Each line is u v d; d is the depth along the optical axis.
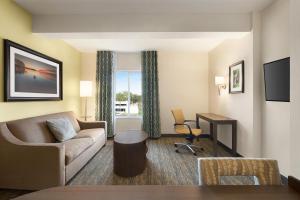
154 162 3.38
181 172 2.95
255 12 3.00
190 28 3.04
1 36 2.46
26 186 2.27
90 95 4.88
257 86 3.05
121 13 3.05
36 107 3.21
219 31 3.04
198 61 5.43
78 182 2.60
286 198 0.85
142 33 3.13
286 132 2.48
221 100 4.47
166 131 5.43
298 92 1.95
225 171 1.12
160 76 5.40
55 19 3.09
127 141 2.91
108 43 4.51
